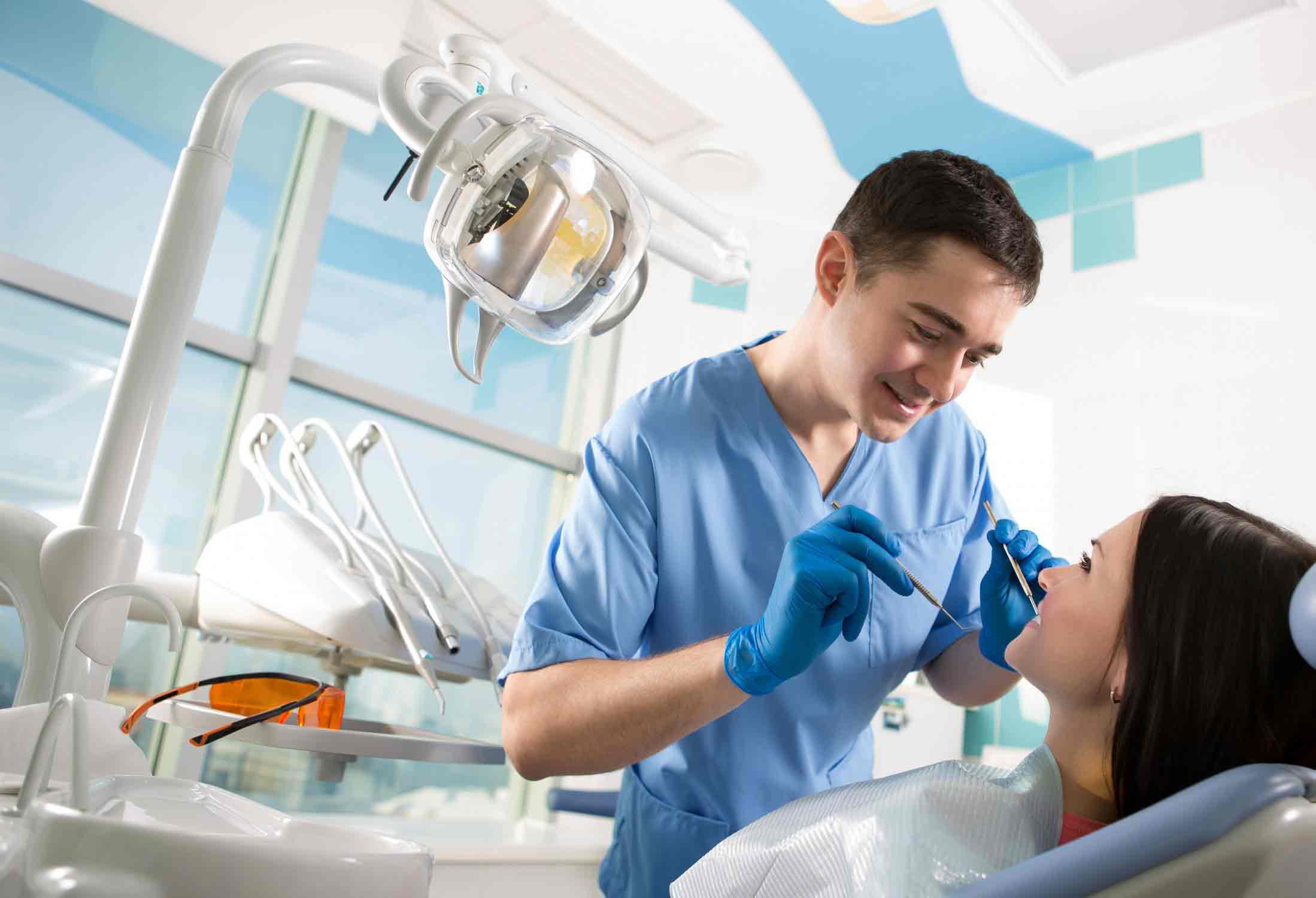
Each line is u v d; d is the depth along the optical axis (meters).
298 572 0.86
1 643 1.63
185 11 1.64
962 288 0.81
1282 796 0.43
